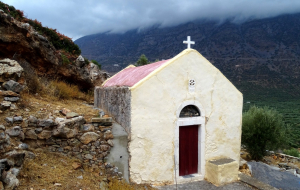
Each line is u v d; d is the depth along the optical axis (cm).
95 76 1513
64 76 1215
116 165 625
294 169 1089
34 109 658
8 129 513
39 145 575
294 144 2173
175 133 693
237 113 813
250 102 5675
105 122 649
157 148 666
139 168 643
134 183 633
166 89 675
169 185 678
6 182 378
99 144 621
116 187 554
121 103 699
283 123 1181
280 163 1173
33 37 998
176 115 694
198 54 727
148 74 673
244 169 890
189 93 715
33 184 433
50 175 486
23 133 546
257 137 1127
